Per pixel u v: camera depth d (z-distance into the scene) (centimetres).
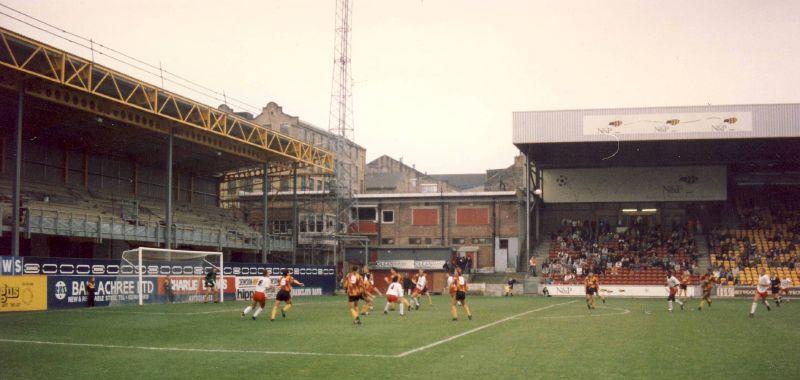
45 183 4906
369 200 7625
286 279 2658
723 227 6938
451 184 11700
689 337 2002
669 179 6806
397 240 7525
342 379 1261
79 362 1476
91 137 5022
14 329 2186
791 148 6231
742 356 1570
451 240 7406
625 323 2545
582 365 1427
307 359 1516
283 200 7481
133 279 3759
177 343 1820
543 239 7231
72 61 3666
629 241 6838
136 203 5253
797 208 7012
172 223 5284
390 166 11431
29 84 3669
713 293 5647
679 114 5591
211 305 3700
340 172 7662
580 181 6962
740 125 5462
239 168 6512
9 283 3061
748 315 3044
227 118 5034
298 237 6769
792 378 1271
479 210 7381
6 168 4703
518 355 1580
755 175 7150
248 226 6775
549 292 5912
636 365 1427
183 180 6469
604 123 5703
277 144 5822
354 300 2478
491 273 6706
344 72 7981
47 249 4669
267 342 1845
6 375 1313
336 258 7244
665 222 7200
